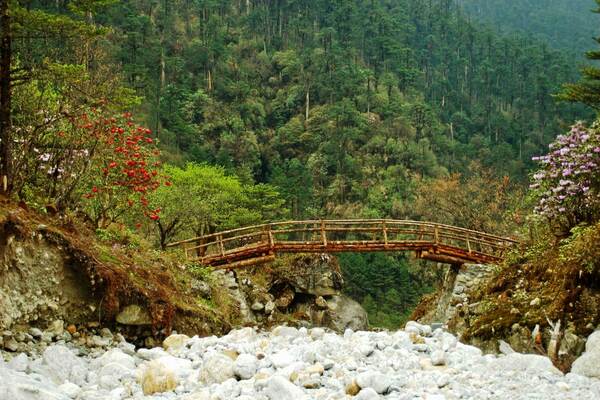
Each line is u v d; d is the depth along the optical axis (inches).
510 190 1648.6
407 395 255.1
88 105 552.7
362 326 1060.5
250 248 827.4
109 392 286.5
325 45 4456.2
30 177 518.9
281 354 318.0
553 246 598.5
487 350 483.8
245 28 4672.7
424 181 3100.4
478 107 4692.4
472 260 880.9
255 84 4116.6
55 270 409.7
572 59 5580.7
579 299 440.1
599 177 602.9
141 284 473.4
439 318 889.5
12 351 359.6
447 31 5600.4
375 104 4015.8
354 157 3410.4
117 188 603.2
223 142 3346.5
